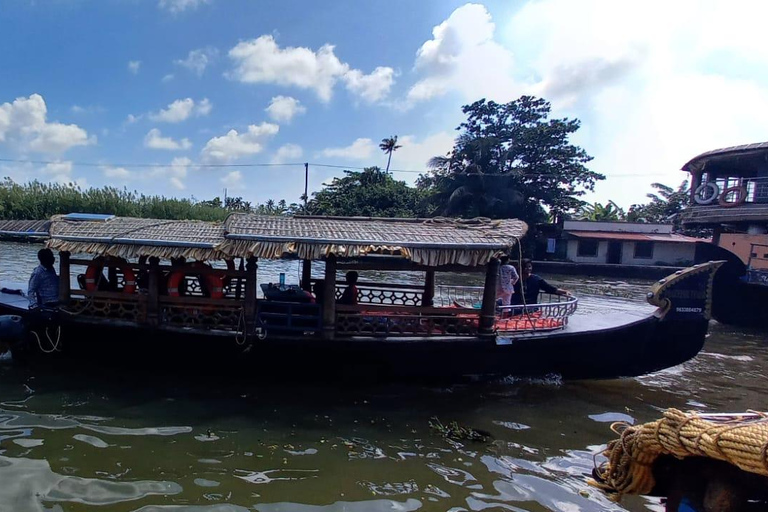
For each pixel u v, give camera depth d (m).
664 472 3.22
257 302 6.54
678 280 7.06
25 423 5.14
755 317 13.48
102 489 4.04
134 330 6.55
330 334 6.43
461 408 6.13
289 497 4.08
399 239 6.31
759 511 2.66
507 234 6.64
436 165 33.62
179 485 4.16
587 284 24.41
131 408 5.65
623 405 6.55
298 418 5.62
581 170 33.88
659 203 42.97
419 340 6.51
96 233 6.69
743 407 6.70
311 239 6.17
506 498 4.22
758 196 18.95
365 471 4.55
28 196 29.12
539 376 7.12
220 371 6.72
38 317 6.62
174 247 6.31
